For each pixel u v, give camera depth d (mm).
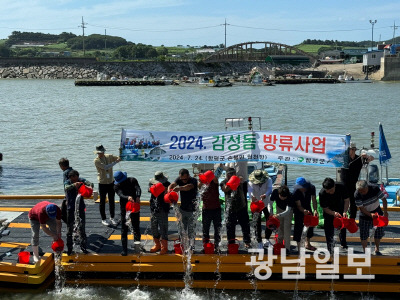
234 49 187000
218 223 10062
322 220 11555
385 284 9727
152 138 11117
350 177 10938
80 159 28906
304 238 10219
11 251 10539
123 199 9945
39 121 48938
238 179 9609
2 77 155375
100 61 159000
